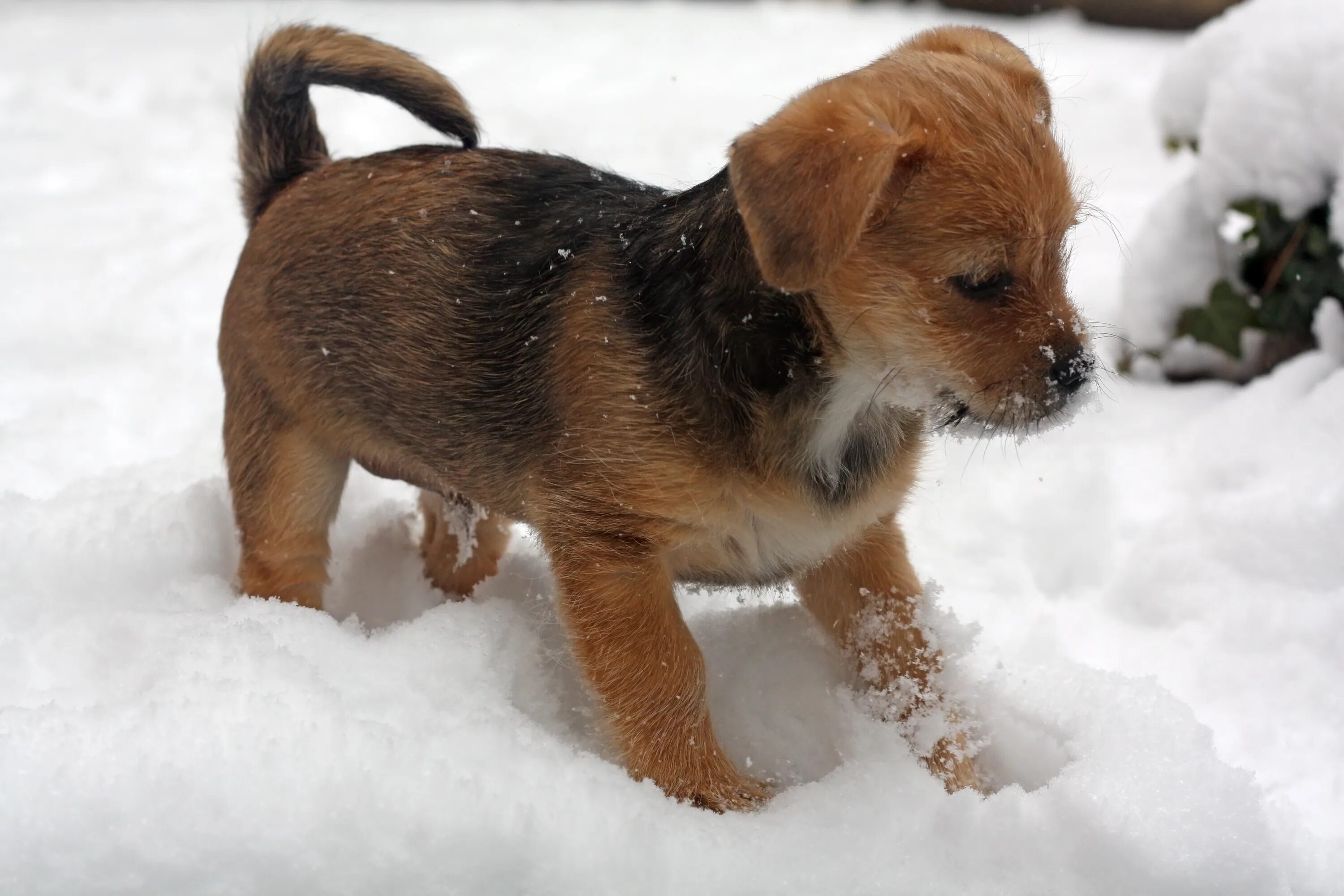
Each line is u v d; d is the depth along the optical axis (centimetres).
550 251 75
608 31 252
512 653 76
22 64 217
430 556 88
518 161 80
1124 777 69
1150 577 85
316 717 69
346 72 82
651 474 71
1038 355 68
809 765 75
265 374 81
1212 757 70
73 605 78
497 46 235
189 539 83
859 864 66
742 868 66
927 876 66
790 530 72
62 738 67
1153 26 259
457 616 78
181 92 197
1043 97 71
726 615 82
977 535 91
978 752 75
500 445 76
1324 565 83
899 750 72
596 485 72
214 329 116
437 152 81
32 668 73
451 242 77
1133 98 189
